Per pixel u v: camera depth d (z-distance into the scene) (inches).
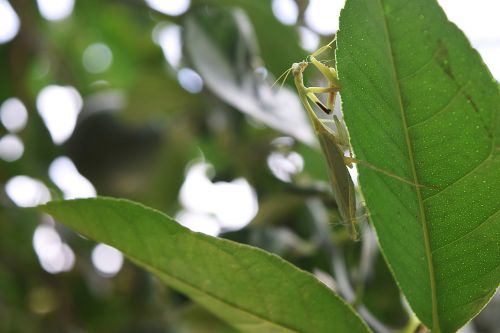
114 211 14.6
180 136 28.5
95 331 28.5
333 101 17.9
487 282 14.8
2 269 29.1
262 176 25.4
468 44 13.7
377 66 14.1
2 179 30.3
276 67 26.8
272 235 20.7
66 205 14.8
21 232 29.5
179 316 22.8
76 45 37.2
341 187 17.2
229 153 26.1
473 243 14.7
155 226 14.6
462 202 14.5
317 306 14.6
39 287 29.4
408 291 15.0
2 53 30.7
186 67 24.8
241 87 22.2
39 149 29.2
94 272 28.9
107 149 27.2
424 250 14.8
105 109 27.9
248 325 15.4
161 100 27.5
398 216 14.8
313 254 20.5
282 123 21.7
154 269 15.3
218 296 15.1
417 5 13.7
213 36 23.0
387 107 14.2
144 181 28.3
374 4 13.8
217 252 14.5
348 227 17.1
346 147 17.6
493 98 13.8
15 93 30.8
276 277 14.5
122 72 37.5
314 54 17.7
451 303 14.9
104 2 31.4
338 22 14.1
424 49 13.8
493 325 21.1
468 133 14.1
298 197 21.5
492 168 14.3
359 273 19.2
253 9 26.2
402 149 14.4
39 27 33.1
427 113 14.1
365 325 14.6
